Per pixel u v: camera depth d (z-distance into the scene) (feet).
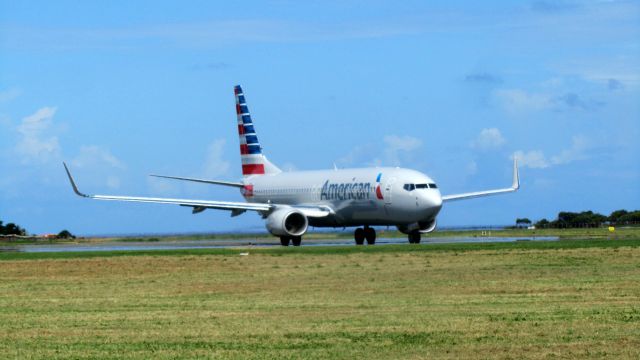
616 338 169.58
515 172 582.35
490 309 208.95
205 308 218.18
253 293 249.75
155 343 170.91
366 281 275.80
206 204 533.96
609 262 323.37
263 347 166.09
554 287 250.57
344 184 529.04
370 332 179.93
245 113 645.51
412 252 383.04
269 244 568.00
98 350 164.45
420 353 159.43
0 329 188.24
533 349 160.76
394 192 492.95
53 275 309.22
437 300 227.20
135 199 528.63
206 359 156.15
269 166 632.79
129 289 263.90
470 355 157.07
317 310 211.82
